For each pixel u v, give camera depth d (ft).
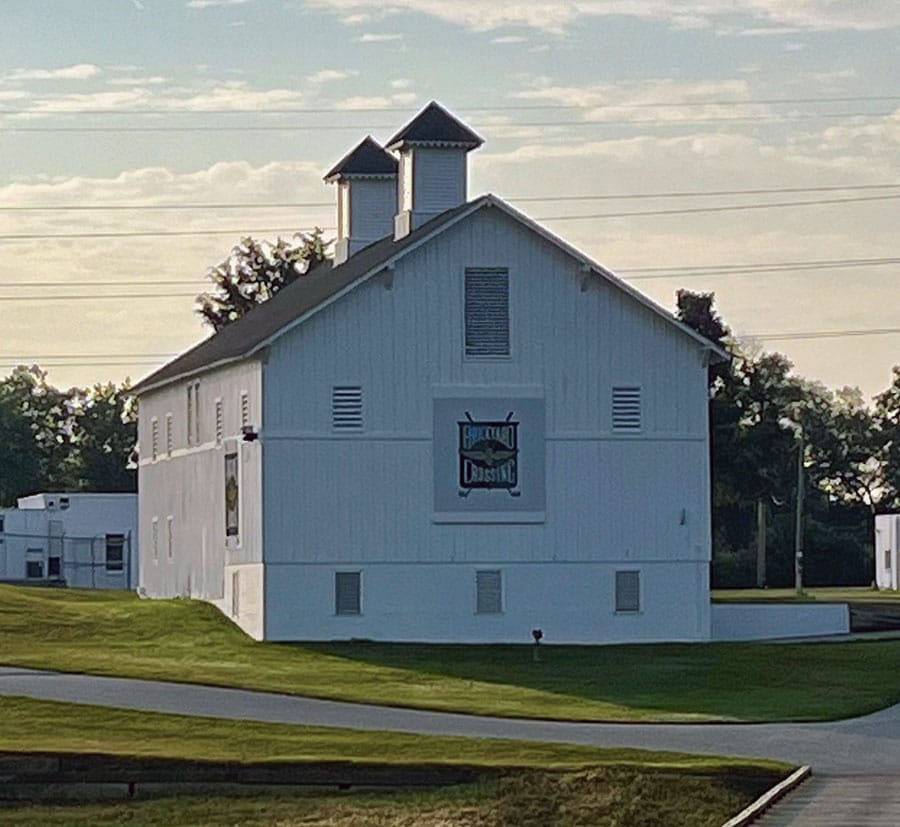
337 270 261.65
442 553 225.76
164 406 276.62
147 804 129.29
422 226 239.71
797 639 243.60
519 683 191.93
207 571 249.55
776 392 416.26
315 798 128.98
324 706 166.50
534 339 229.04
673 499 231.50
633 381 231.30
